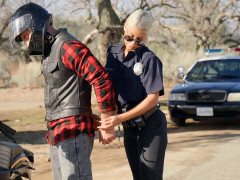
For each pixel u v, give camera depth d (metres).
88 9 16.88
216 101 8.08
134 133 3.04
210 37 25.62
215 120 9.66
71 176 2.54
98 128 2.79
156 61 2.87
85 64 2.54
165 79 22.30
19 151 2.58
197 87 8.37
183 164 5.18
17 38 2.70
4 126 2.57
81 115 2.61
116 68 2.96
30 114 11.76
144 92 2.90
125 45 2.99
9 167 2.48
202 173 4.72
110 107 2.65
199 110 8.17
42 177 4.98
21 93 19.00
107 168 5.18
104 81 2.58
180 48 25.47
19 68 24.84
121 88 2.95
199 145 6.46
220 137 7.21
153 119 2.94
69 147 2.56
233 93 7.97
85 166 2.56
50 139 2.68
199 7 23.16
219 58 9.41
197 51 24.88
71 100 2.61
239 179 4.43
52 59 2.61
